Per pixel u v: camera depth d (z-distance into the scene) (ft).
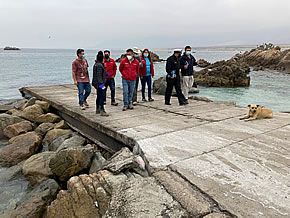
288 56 118.93
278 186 10.38
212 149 14.46
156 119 21.80
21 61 196.65
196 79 73.97
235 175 11.37
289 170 11.79
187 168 12.12
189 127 19.01
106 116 23.11
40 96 37.99
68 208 11.80
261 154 13.64
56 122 30.66
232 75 68.74
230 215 8.64
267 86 68.03
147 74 30.07
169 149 14.51
